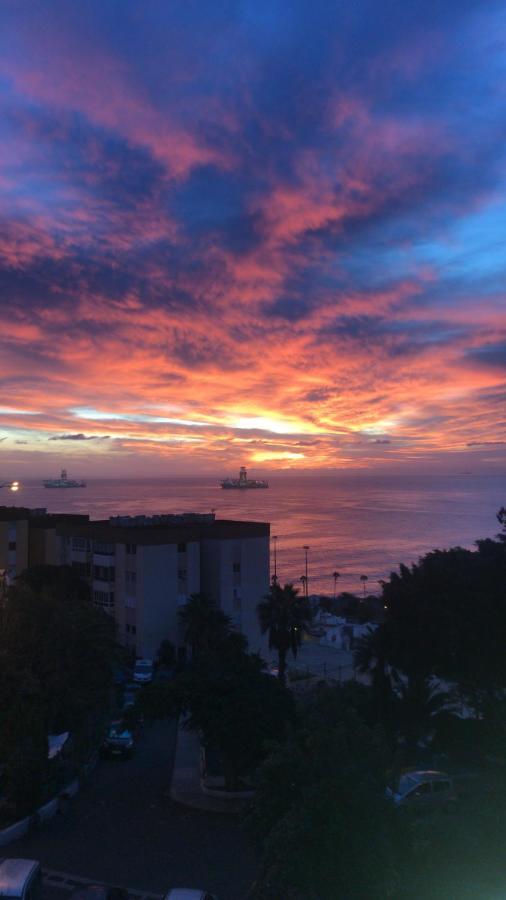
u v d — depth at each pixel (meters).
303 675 67.94
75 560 77.69
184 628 70.00
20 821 26.33
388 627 39.06
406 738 38.94
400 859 14.53
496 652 38.81
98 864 23.83
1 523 87.00
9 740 28.42
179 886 22.22
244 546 73.50
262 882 15.13
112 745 36.84
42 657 34.16
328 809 14.95
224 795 30.47
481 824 14.22
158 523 79.94
